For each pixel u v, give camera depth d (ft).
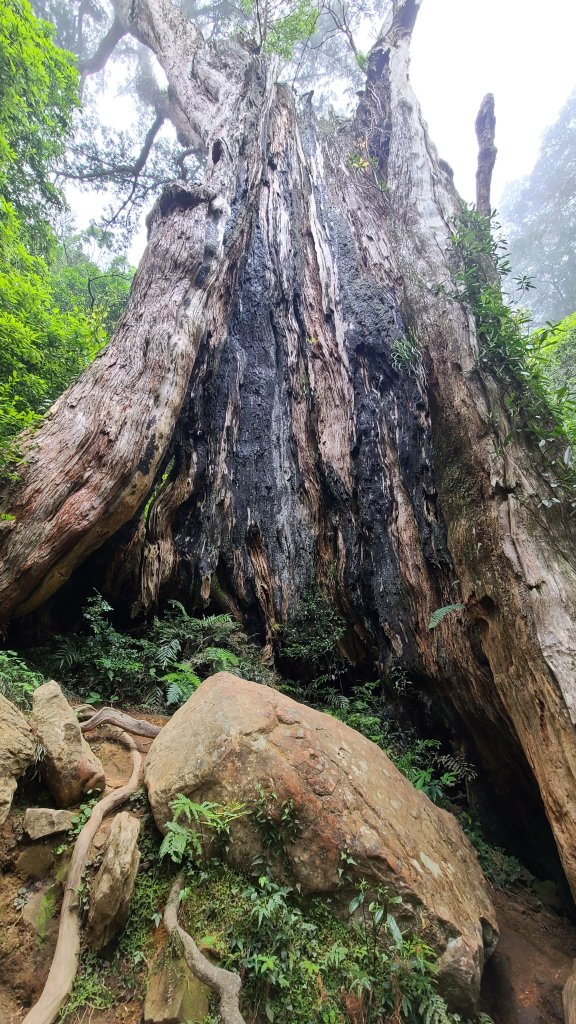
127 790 11.17
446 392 21.38
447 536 18.97
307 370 29.40
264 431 27.96
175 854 9.86
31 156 40.22
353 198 36.14
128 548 21.56
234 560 24.73
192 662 19.57
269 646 23.41
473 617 16.71
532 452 18.31
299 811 10.09
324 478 26.37
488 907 11.76
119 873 8.66
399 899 9.53
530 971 11.85
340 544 24.82
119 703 18.10
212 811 10.05
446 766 18.72
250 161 32.71
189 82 39.68
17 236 35.91
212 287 26.05
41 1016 7.25
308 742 11.23
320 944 9.14
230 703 11.87
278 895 9.03
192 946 8.23
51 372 27.78
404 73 41.78
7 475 17.78
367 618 23.40
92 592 21.42
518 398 20.04
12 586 17.01
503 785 17.79
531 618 14.38
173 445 24.35
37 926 8.70
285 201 35.19
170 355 22.41
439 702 20.16
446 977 9.17
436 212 31.50
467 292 24.25
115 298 46.93
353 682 23.31
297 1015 8.21
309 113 41.63
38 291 30.60
